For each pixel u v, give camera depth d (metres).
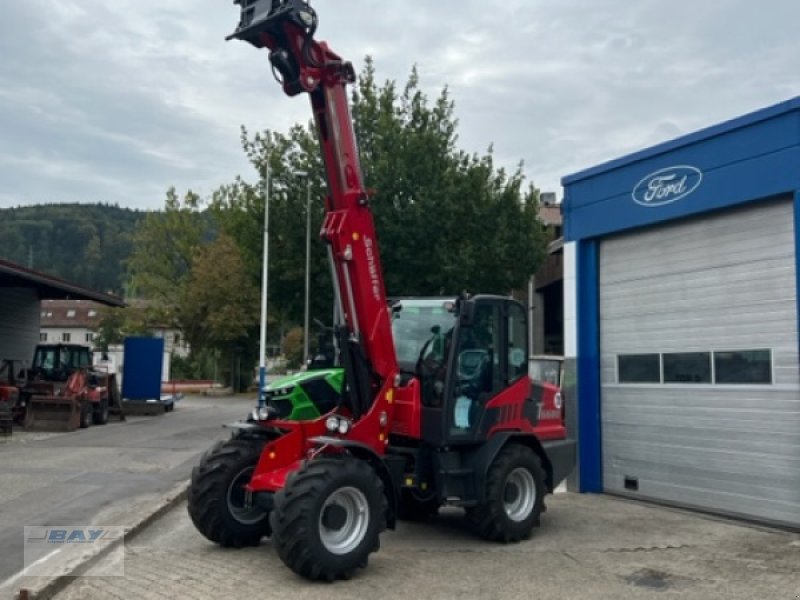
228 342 45.41
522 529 8.22
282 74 7.53
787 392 8.84
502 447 8.38
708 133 9.70
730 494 9.46
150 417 26.06
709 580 6.82
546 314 31.97
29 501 9.94
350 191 7.51
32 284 23.27
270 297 27.62
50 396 20.50
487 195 24.81
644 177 10.64
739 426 9.38
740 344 9.41
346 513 6.74
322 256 25.69
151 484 11.38
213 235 51.69
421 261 23.88
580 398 11.54
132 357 27.55
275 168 26.30
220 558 7.36
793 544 8.15
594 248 11.62
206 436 18.92
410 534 8.59
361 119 25.02
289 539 6.41
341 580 6.67
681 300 10.24
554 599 6.27
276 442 7.25
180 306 46.97
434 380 8.11
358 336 7.50
